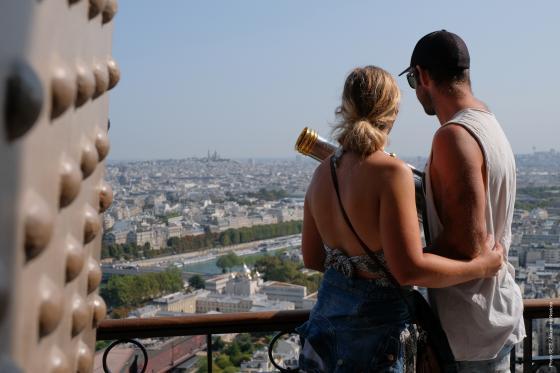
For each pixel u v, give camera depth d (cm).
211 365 305
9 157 54
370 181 212
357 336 216
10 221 54
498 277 232
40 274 65
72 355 89
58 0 69
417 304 227
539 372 323
